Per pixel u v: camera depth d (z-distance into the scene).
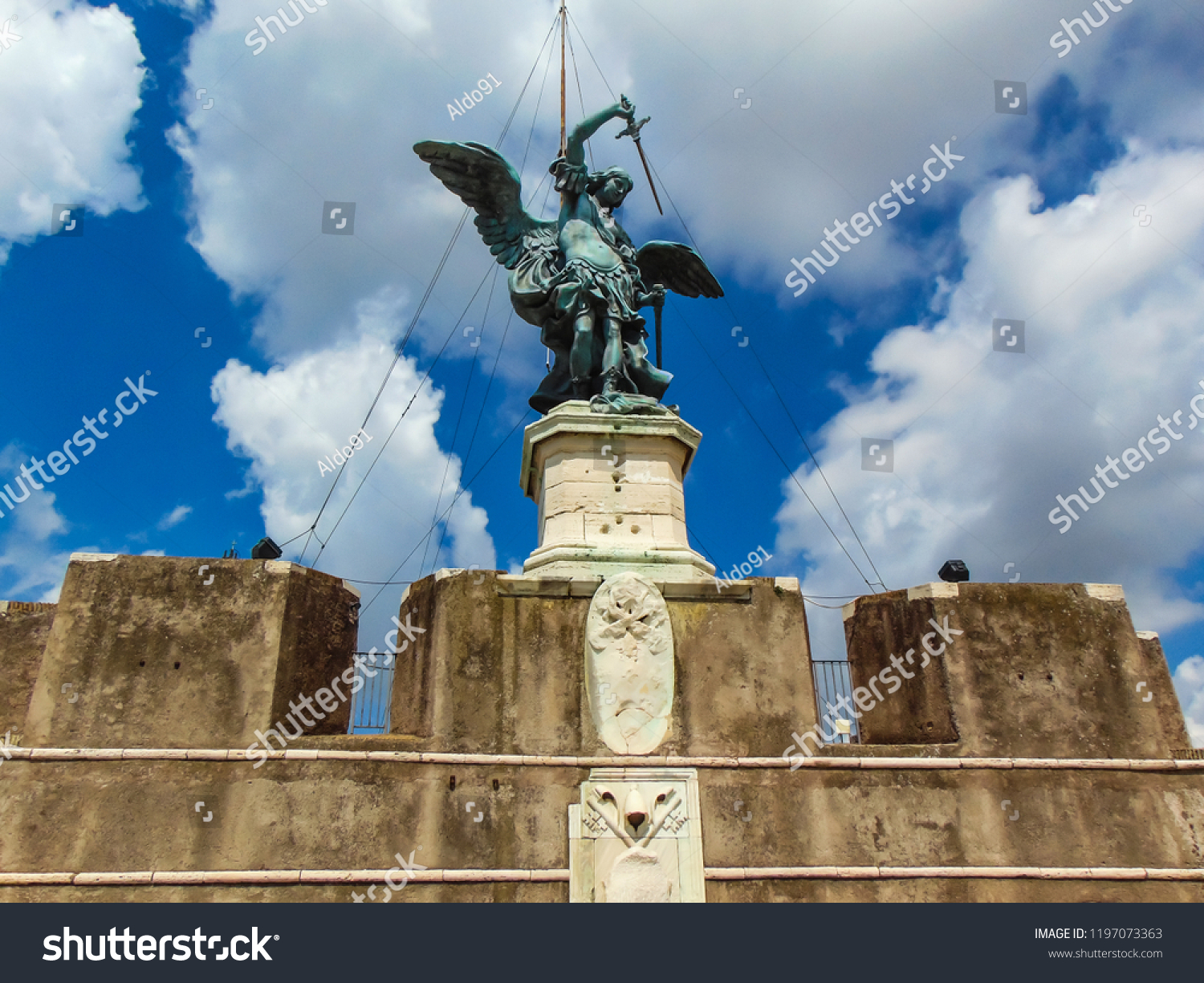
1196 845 10.72
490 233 14.84
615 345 13.98
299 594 11.48
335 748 10.41
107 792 9.94
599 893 9.95
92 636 10.75
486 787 10.41
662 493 13.00
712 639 11.50
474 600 11.40
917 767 10.97
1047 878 10.43
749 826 10.48
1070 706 11.45
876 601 12.55
